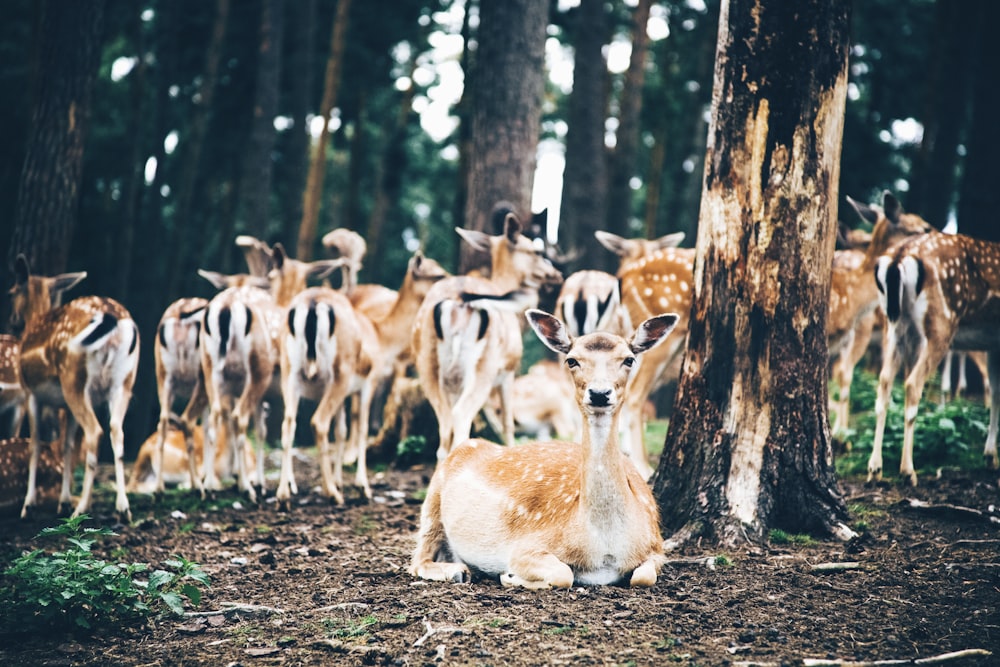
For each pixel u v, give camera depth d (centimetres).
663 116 2173
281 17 1645
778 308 625
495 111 1187
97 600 509
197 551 686
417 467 1038
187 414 959
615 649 428
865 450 865
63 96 1106
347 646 448
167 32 1675
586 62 1708
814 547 598
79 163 1124
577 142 1709
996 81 1289
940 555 572
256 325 902
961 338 801
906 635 444
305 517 796
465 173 1725
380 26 2084
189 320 941
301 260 1706
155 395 1811
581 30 1712
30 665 452
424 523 586
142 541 722
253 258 1171
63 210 1112
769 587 520
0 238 1636
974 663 409
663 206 2789
